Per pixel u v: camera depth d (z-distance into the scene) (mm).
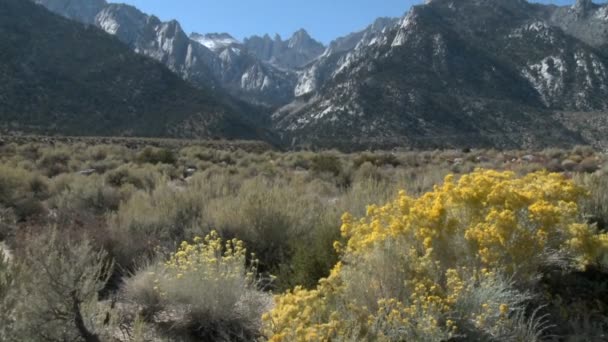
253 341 4680
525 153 33688
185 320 4945
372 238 4473
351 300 4031
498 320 3855
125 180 17125
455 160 30578
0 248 4633
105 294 5746
